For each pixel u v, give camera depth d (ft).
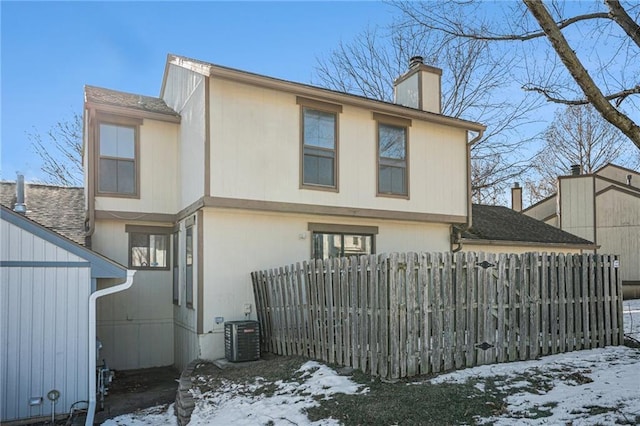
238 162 30.73
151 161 35.91
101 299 34.37
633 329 32.55
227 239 31.07
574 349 24.56
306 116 33.81
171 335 36.42
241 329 27.37
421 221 39.22
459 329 20.97
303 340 25.76
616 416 14.19
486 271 22.02
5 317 19.85
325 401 17.92
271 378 22.53
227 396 21.16
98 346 24.85
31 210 37.04
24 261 20.25
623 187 70.79
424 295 20.26
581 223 69.97
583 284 25.36
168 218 36.09
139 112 35.19
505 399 16.49
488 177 71.20
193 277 31.19
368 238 37.47
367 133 36.42
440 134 40.65
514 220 57.11
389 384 18.66
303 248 33.96
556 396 16.57
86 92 37.68
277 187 32.07
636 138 15.47
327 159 34.50
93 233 33.76
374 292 20.29
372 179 36.37
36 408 19.97
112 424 21.38
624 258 68.80
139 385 29.45
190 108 33.60
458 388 17.61
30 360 20.04
